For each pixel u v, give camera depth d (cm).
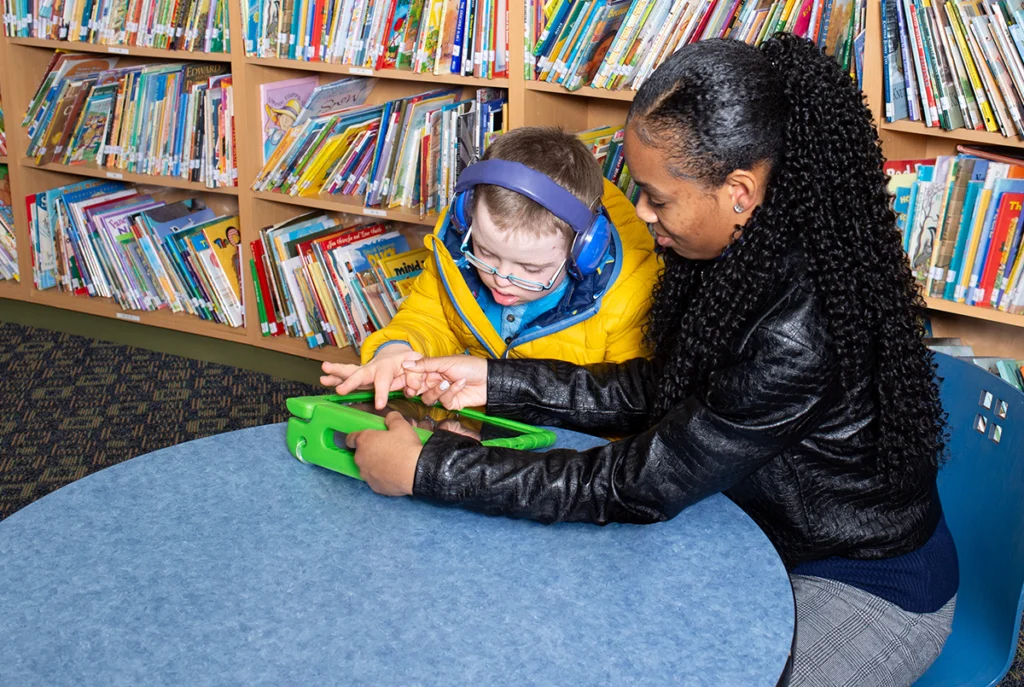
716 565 108
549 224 137
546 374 146
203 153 296
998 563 129
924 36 201
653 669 92
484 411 145
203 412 287
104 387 300
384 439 119
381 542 111
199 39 285
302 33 270
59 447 266
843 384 116
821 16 210
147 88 299
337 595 102
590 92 238
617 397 144
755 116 110
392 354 150
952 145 223
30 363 314
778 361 111
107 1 296
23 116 320
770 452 115
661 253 136
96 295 329
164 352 324
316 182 285
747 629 98
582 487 115
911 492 124
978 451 136
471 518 117
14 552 108
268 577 105
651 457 115
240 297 309
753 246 115
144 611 99
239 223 312
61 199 321
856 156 114
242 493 120
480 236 141
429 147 262
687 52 114
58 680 90
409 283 282
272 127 288
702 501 121
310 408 126
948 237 212
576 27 235
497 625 98
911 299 121
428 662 93
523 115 246
